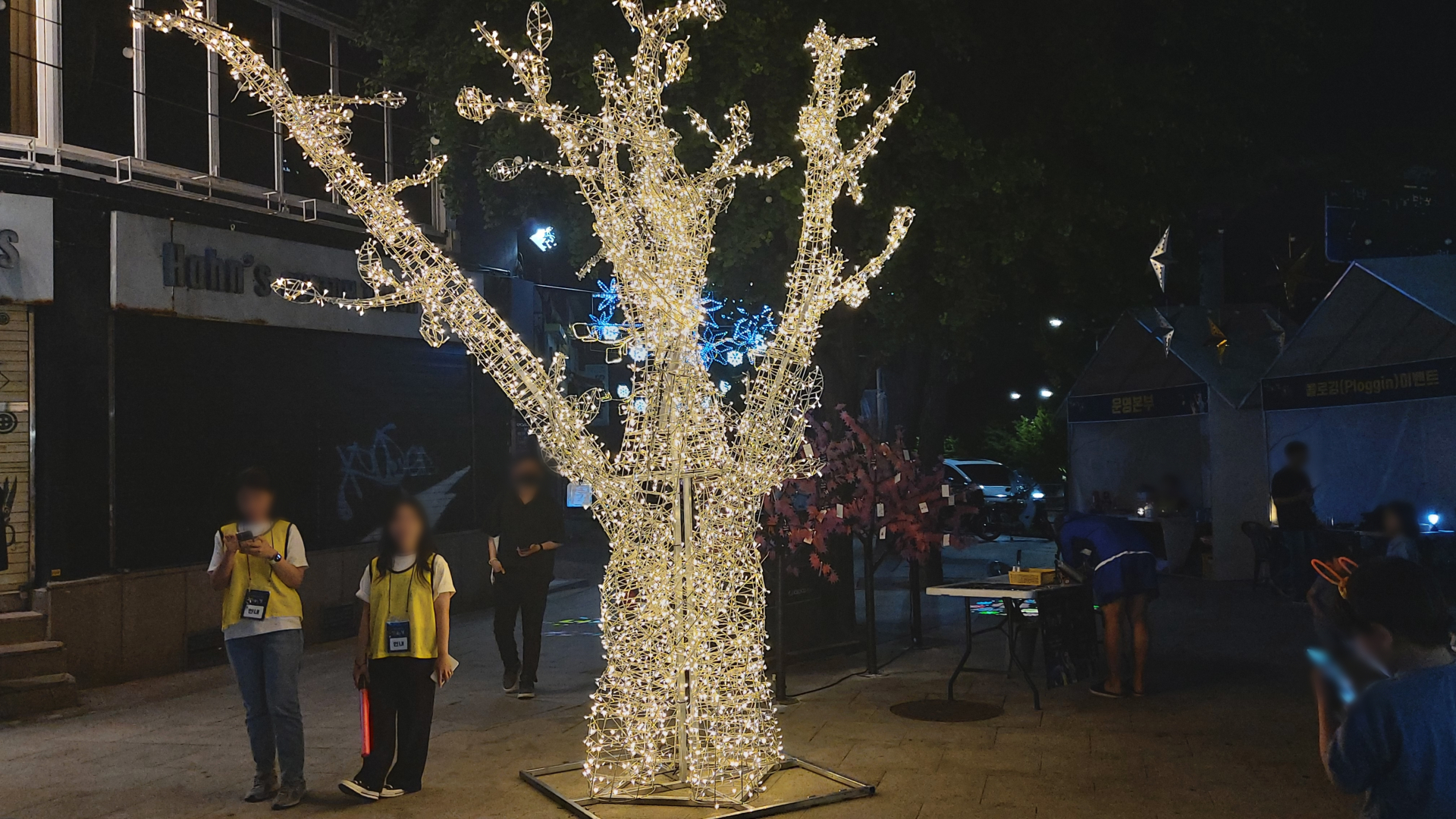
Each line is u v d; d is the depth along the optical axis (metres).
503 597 8.04
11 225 8.48
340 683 8.62
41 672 8.05
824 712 7.21
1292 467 11.88
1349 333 12.03
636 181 5.47
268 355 10.50
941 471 9.03
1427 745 2.54
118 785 5.88
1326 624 4.11
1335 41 12.40
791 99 9.15
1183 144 10.95
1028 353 21.50
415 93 12.38
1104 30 10.84
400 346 12.07
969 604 7.54
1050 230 10.66
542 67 5.71
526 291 13.64
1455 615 10.26
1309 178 13.88
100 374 8.97
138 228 9.20
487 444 13.13
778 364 5.78
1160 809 5.16
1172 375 15.43
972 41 9.71
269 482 5.64
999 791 5.47
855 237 10.17
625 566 5.58
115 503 9.05
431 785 5.77
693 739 5.44
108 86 9.33
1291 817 5.04
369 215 5.23
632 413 5.52
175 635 9.29
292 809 5.39
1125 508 16.14
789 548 7.92
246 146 10.47
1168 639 9.71
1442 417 12.55
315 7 11.23
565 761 6.19
